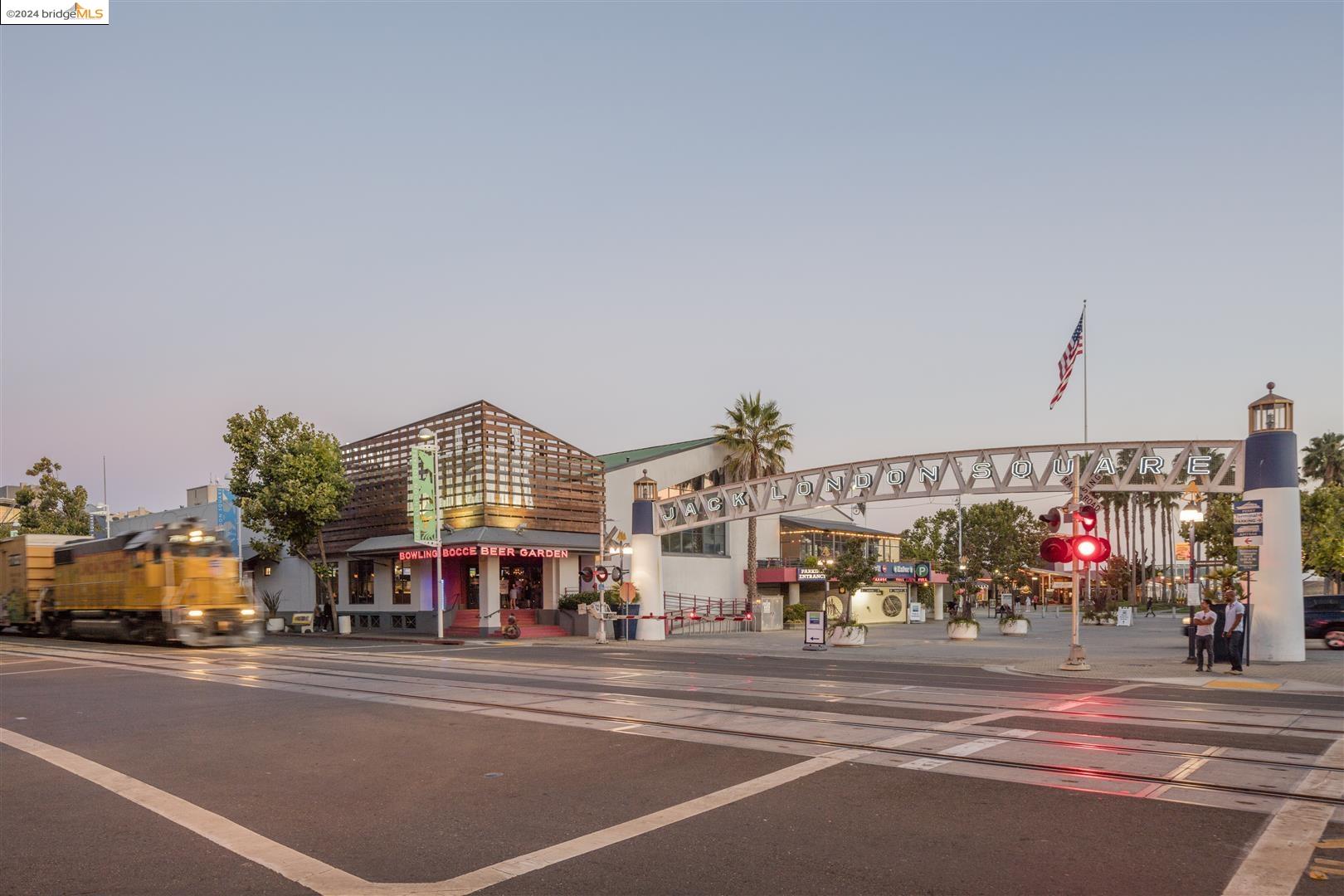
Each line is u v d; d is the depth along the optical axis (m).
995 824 7.79
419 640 40.22
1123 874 6.50
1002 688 17.73
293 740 12.30
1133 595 91.00
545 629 43.41
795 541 59.97
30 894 6.34
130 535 34.53
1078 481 22.16
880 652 29.69
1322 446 80.00
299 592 54.03
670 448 56.31
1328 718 13.23
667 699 16.06
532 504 45.84
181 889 6.43
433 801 8.86
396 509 48.22
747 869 6.71
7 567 43.22
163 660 25.81
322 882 6.54
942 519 79.69
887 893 6.19
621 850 7.21
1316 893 6.13
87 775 10.26
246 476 47.44
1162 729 12.29
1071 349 26.97
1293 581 23.12
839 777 9.65
